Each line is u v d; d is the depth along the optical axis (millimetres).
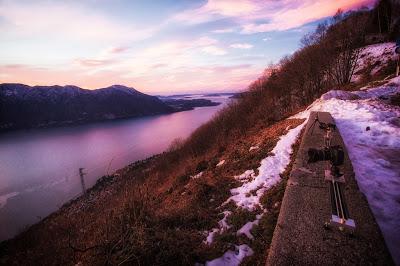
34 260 7727
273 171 8094
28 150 145500
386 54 25938
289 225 4168
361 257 3406
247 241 5129
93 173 79750
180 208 7984
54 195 65812
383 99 12859
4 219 54219
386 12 35562
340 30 26438
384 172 5750
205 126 38125
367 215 4207
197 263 4691
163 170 29281
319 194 4934
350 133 8414
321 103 13789
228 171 10477
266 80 37969
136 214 6180
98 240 5406
